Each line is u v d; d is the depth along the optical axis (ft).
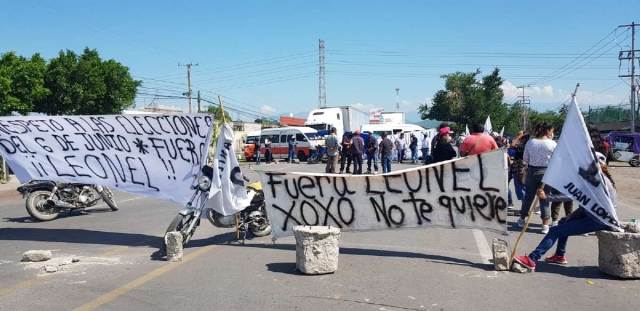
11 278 18.29
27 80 68.49
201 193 23.02
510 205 34.68
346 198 21.49
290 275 18.26
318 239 18.11
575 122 17.92
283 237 22.89
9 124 25.66
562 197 24.63
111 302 15.55
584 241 23.61
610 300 15.34
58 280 17.98
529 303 15.12
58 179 26.07
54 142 25.86
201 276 18.28
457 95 201.57
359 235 25.53
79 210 36.37
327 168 63.93
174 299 15.76
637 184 56.49
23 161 26.22
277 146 113.91
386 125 117.80
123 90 89.51
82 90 82.58
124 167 25.26
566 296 15.72
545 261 19.79
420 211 20.81
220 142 22.82
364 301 15.39
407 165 87.04
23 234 27.17
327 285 17.01
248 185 25.13
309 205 21.85
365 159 87.15
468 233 25.82
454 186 20.34
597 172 17.48
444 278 17.71
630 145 94.68
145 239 25.44
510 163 34.01
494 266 18.74
